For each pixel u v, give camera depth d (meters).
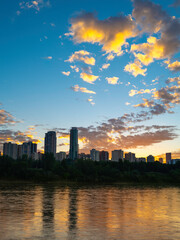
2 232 27.39
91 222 34.22
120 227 31.08
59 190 101.19
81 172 182.25
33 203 56.19
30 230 28.53
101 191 99.81
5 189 102.38
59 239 24.77
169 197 77.81
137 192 97.62
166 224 33.50
